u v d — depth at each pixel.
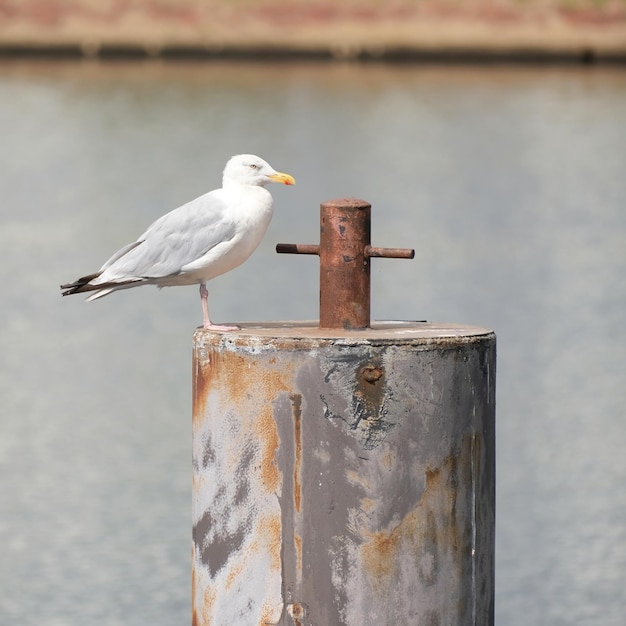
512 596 14.44
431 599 6.49
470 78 51.91
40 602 14.34
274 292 26.25
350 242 6.97
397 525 6.41
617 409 19.80
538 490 17.06
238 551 6.52
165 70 53.22
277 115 45.16
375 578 6.40
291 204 33.81
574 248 29.52
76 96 48.44
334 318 6.98
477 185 35.78
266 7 55.47
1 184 36.50
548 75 52.31
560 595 14.38
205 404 6.59
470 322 24.19
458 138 41.66
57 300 26.42
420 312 24.83
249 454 6.46
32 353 23.20
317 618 6.44
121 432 19.33
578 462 17.91
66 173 37.72
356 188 35.47
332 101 47.41
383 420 6.35
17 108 46.72
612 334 23.45
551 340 23.14
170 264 8.12
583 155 39.03
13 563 15.18
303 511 6.41
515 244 29.81
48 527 16.17
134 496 17.05
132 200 34.56
